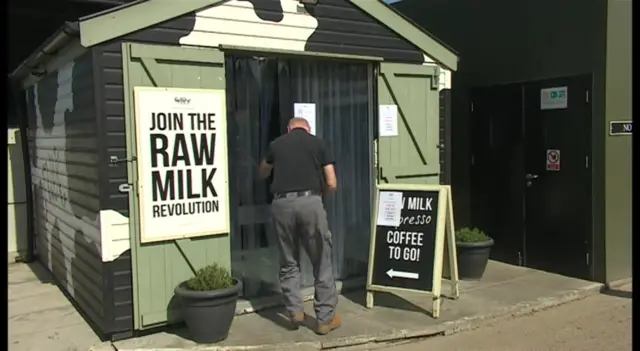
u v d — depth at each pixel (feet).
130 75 14.12
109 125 13.98
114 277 14.24
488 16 22.79
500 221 22.68
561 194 20.51
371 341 14.66
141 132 14.20
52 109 19.02
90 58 14.01
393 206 17.03
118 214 14.19
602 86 19.01
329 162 15.11
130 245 14.35
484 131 23.13
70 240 17.92
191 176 14.92
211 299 13.91
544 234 21.15
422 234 16.52
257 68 16.90
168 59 14.53
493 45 22.62
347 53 17.43
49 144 20.12
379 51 18.11
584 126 19.62
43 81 20.29
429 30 25.68
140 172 14.21
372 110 18.48
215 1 15.14
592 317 16.70
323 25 16.98
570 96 20.01
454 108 24.39
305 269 18.21
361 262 18.99
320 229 14.76
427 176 19.27
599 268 19.51
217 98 15.26
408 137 18.83
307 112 17.72
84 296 16.62
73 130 16.29
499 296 18.16
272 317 16.29
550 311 17.35
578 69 19.67
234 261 16.81
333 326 15.20
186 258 14.98
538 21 20.89
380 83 18.17
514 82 21.86
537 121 21.13
